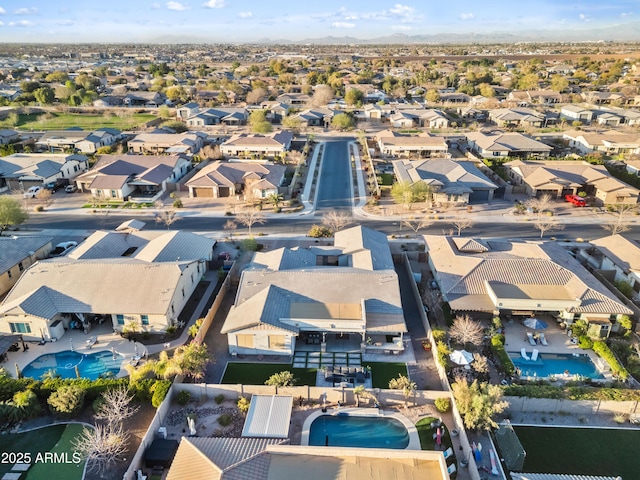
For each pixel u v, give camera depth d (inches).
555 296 1972.2
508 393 1534.2
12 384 1539.1
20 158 3858.3
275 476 1189.7
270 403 1486.2
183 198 3508.9
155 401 1496.1
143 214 3203.7
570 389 1557.6
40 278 1985.7
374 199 3410.4
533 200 3316.9
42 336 1850.4
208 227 2987.2
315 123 6284.5
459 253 2303.2
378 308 1876.2
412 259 2512.3
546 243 2425.0
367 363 1761.8
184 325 1968.5
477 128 5821.9
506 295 1971.0
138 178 3558.1
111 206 3339.1
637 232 2918.3
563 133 5472.4
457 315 1982.0
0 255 2272.4
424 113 6294.3
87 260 2140.7
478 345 1833.2
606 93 7765.8
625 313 1904.5
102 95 7859.3
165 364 1627.7
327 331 1807.3
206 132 5723.4
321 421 1492.4
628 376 1686.8
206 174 3590.1
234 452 1237.1
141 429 1450.5
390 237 2822.3
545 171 3567.9
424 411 1524.4
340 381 1653.5
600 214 3203.7
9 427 1456.7
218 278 2320.4
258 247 2655.0
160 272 2009.1
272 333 1750.7
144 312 1862.7
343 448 1259.8
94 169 3782.0
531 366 1769.2
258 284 1993.1
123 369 1724.9
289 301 1905.8
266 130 5393.7
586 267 2439.7
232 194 3531.0
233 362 1768.0
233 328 1752.0
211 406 1540.4
